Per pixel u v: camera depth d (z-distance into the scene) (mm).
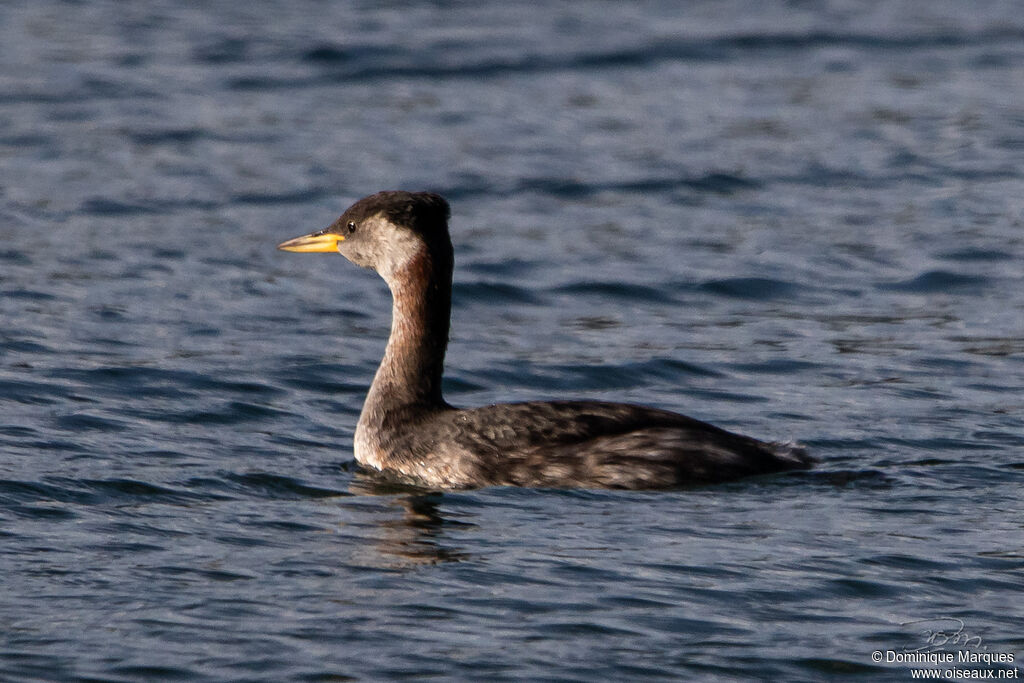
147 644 9008
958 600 9711
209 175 23891
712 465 11891
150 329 17203
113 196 22703
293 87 29172
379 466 12820
